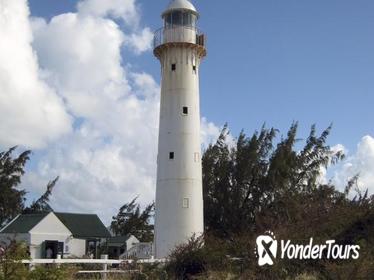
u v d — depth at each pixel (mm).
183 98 40125
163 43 41000
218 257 18219
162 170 39344
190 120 39938
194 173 39094
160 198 39031
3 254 11055
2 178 59156
